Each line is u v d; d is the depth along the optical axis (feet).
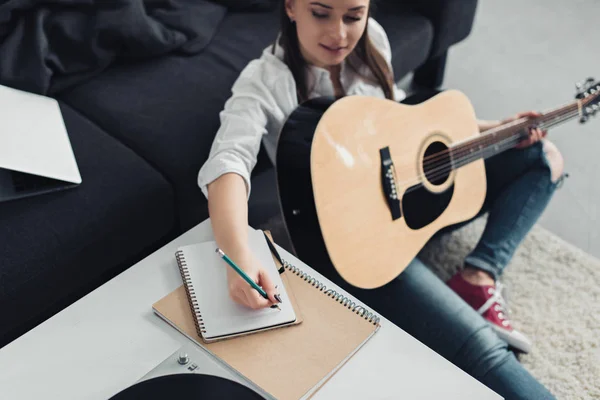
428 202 4.79
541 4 9.37
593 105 5.72
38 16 5.11
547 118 5.47
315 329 3.32
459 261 5.91
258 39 5.99
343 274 4.20
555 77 8.14
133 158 4.82
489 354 4.46
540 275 5.86
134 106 5.24
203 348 3.21
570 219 6.51
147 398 2.99
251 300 3.27
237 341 3.24
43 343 3.24
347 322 3.37
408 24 6.29
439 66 7.49
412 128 4.77
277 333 3.29
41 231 4.28
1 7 5.01
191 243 3.78
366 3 4.24
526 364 5.17
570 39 8.76
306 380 3.09
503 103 7.75
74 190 4.51
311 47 4.35
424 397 3.13
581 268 5.93
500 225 5.48
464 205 5.09
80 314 3.38
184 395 3.02
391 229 4.47
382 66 5.04
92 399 3.03
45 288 4.32
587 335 5.40
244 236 3.63
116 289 3.50
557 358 5.23
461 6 6.55
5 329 4.26
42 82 5.06
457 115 5.13
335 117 4.34
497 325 5.24
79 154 4.76
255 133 4.20
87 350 3.22
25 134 4.52
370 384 3.15
